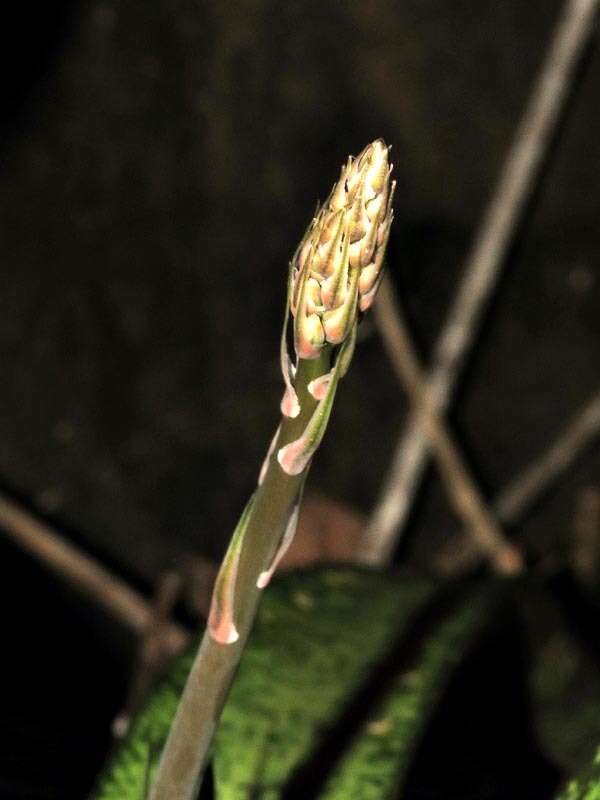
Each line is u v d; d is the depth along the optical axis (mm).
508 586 630
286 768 504
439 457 856
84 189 1067
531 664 701
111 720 935
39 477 1053
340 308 323
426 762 741
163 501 1073
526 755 734
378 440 1110
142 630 880
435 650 565
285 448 334
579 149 1127
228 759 505
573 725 704
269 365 1099
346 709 528
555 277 1148
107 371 1072
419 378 857
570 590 960
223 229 1088
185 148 1077
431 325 1112
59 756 749
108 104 1063
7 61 1042
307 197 1091
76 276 1067
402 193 1112
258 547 341
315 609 583
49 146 1062
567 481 1118
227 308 1091
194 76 1070
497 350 1142
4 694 904
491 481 1118
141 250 1077
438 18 1079
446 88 1092
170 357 1084
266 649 552
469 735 744
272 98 1078
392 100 1089
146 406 1078
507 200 969
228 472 1088
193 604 928
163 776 358
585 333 1144
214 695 350
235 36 1066
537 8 1088
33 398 1060
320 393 330
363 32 1074
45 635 976
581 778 446
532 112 950
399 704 534
